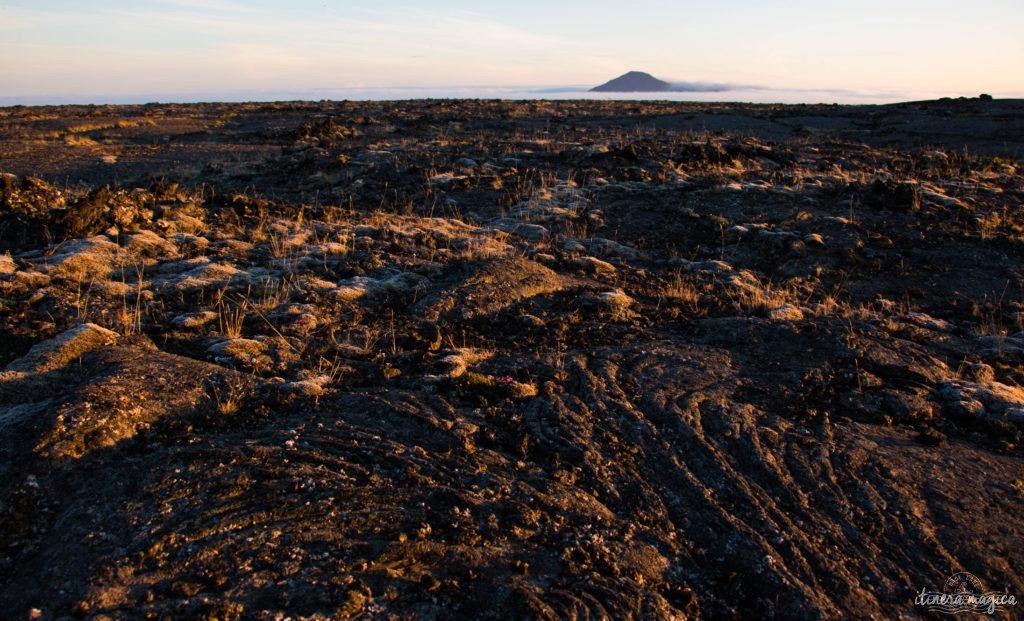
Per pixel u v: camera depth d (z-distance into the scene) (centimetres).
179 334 525
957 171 1362
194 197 1077
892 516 336
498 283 678
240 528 299
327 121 2450
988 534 321
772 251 865
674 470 375
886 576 300
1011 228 902
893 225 941
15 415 378
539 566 296
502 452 388
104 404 378
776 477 368
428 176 1336
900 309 671
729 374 494
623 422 423
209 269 670
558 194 1176
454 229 950
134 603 254
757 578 302
